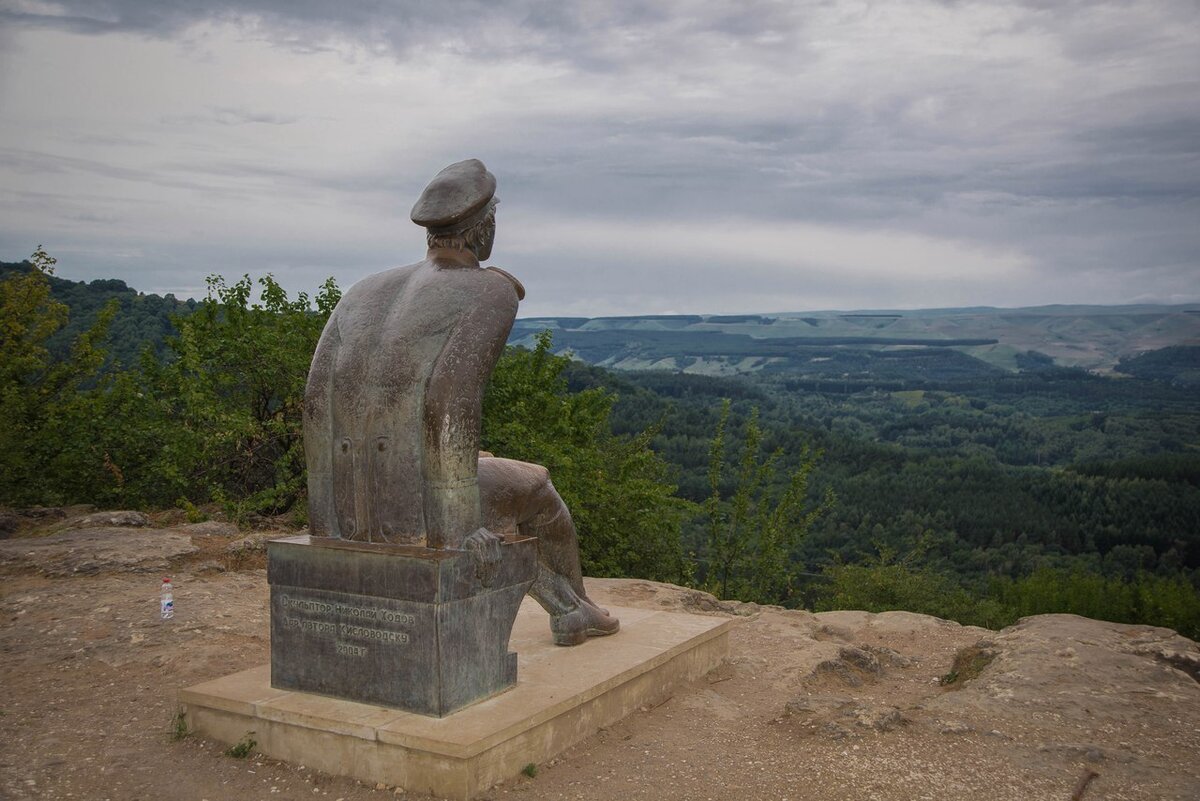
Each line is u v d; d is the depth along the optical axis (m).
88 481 14.78
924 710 5.83
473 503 4.80
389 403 4.77
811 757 5.03
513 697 4.97
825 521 55.09
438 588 4.54
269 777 4.62
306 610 4.95
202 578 9.03
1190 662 6.59
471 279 4.95
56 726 5.38
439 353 4.77
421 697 4.64
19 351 15.48
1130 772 4.87
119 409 15.12
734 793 4.59
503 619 5.03
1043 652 6.70
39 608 7.78
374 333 4.93
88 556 9.09
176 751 4.93
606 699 5.40
